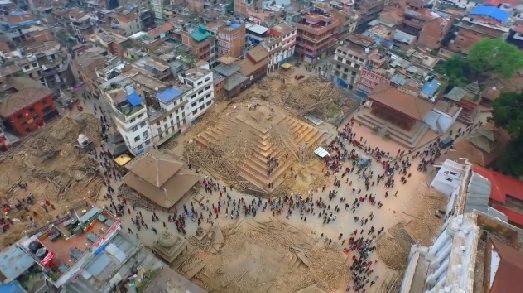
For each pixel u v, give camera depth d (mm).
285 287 50375
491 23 102000
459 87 82562
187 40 88812
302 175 67312
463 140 71875
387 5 117500
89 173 64188
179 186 60500
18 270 40656
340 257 54531
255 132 70562
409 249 55719
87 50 88438
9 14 95500
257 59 87312
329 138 76250
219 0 114438
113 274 43188
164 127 70625
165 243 52438
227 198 62781
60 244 43469
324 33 95312
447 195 65000
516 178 65812
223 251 54500
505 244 35344
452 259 36469
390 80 80375
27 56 79812
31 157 66375
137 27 105000
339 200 63094
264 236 56938
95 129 73562
